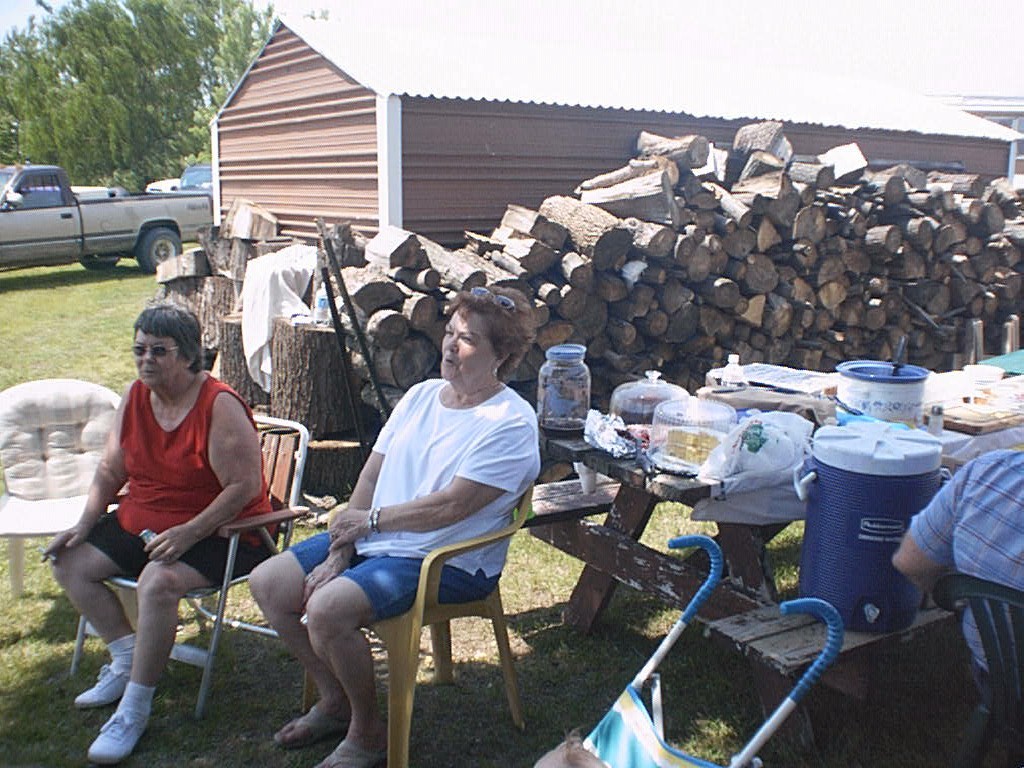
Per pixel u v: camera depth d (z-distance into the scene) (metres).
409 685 2.66
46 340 9.90
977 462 2.22
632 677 3.40
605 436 3.21
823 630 2.72
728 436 2.92
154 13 33.75
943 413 3.56
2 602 4.02
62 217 13.51
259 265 6.28
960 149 10.47
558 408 3.49
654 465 2.99
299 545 2.96
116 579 3.15
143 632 2.94
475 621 3.86
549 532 3.81
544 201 6.98
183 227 14.91
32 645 3.63
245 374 6.49
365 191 7.04
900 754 2.89
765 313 6.91
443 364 2.99
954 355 8.34
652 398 3.56
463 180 6.97
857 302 7.68
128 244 14.36
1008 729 2.15
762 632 2.71
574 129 7.45
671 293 6.27
